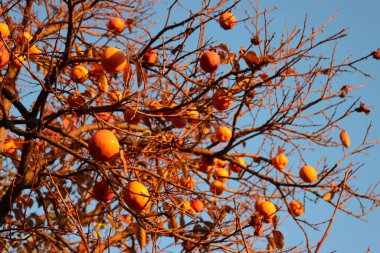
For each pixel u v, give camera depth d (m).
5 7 5.30
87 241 4.03
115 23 5.21
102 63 3.74
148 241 5.74
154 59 4.95
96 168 4.25
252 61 4.73
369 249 3.17
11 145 5.91
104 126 4.48
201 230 4.90
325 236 2.95
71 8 4.38
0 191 6.58
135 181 3.99
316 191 5.94
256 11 4.96
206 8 4.35
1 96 4.84
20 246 6.09
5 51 4.28
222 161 6.57
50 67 4.05
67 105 4.56
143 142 5.20
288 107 5.65
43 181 4.61
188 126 4.86
